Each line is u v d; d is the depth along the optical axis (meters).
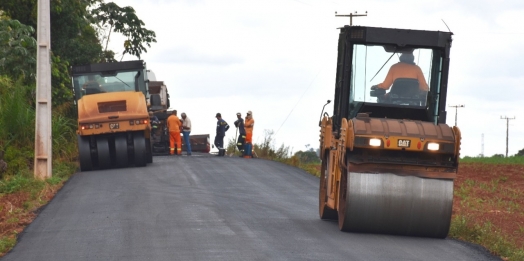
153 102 75.81
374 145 32.78
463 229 35.25
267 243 30.66
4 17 82.69
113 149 69.62
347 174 33.66
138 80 75.31
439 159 33.97
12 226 36.16
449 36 35.31
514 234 38.09
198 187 52.25
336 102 37.19
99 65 75.00
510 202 52.75
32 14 86.44
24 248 30.64
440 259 28.77
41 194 48.38
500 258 30.11
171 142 89.81
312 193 51.88
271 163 73.88
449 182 33.47
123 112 67.88
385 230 33.97
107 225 35.53
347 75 35.75
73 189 51.72
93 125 66.88
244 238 31.72
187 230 33.72
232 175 60.66
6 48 74.12
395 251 30.02
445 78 35.38
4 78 70.88
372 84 35.69
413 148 32.97
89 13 109.44
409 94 35.56
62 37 95.81
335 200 35.91
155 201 44.06
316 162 87.12
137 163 68.56
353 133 32.88
